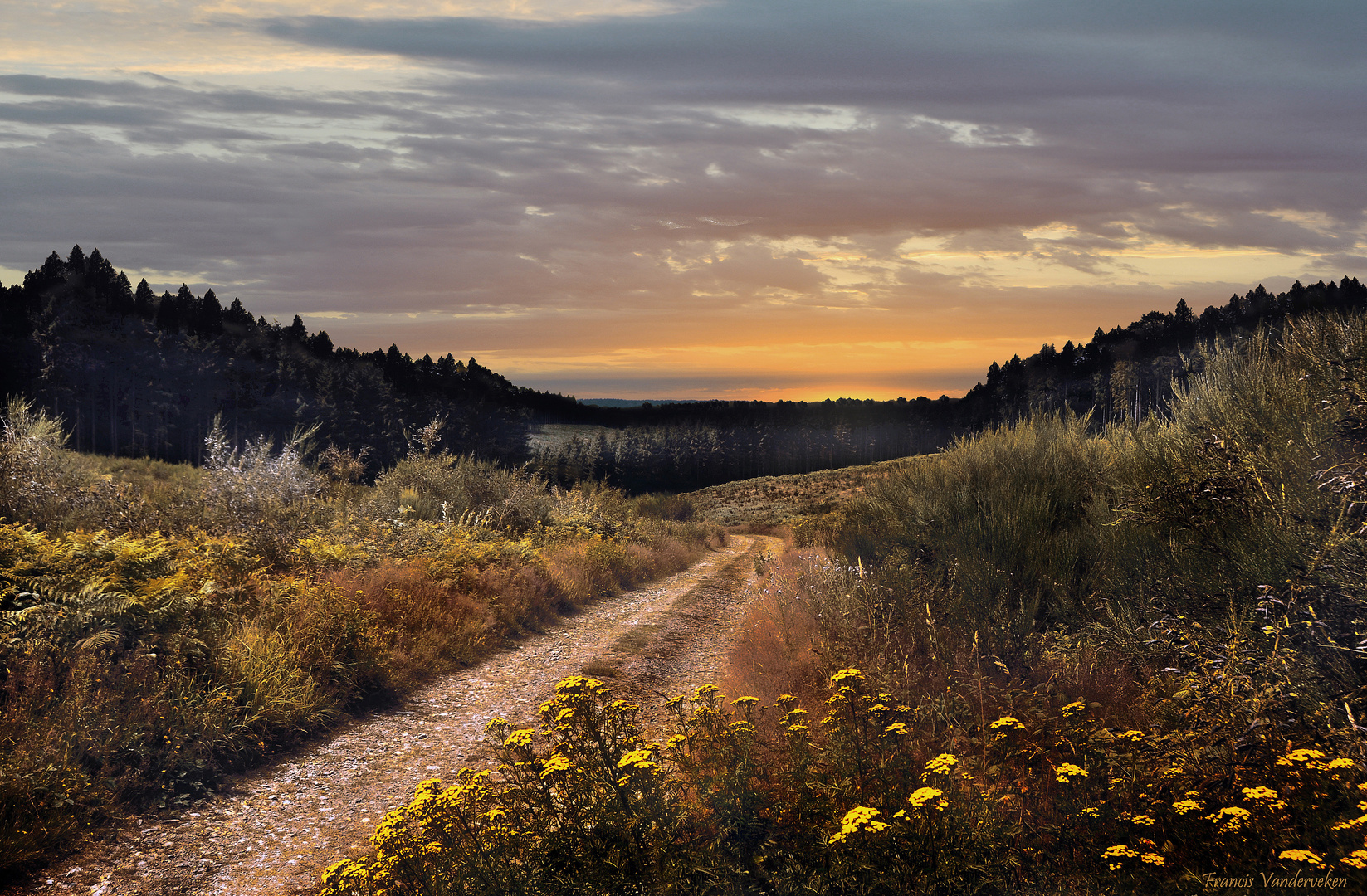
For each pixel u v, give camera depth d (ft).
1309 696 10.85
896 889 9.37
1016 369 575.79
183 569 23.47
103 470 68.95
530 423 517.96
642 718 21.03
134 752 15.57
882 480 36.65
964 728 14.49
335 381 301.02
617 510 82.48
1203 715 11.19
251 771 16.79
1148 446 19.53
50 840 12.65
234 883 12.21
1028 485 25.45
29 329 258.16
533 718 21.61
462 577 35.68
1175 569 16.51
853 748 12.18
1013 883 9.64
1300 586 12.00
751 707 16.87
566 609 40.40
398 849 10.15
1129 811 10.16
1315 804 9.18
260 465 43.09
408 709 22.17
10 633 17.01
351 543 38.22
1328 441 14.11
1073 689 15.11
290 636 22.17
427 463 65.26
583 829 10.42
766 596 36.01
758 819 11.19
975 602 20.30
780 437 632.79
